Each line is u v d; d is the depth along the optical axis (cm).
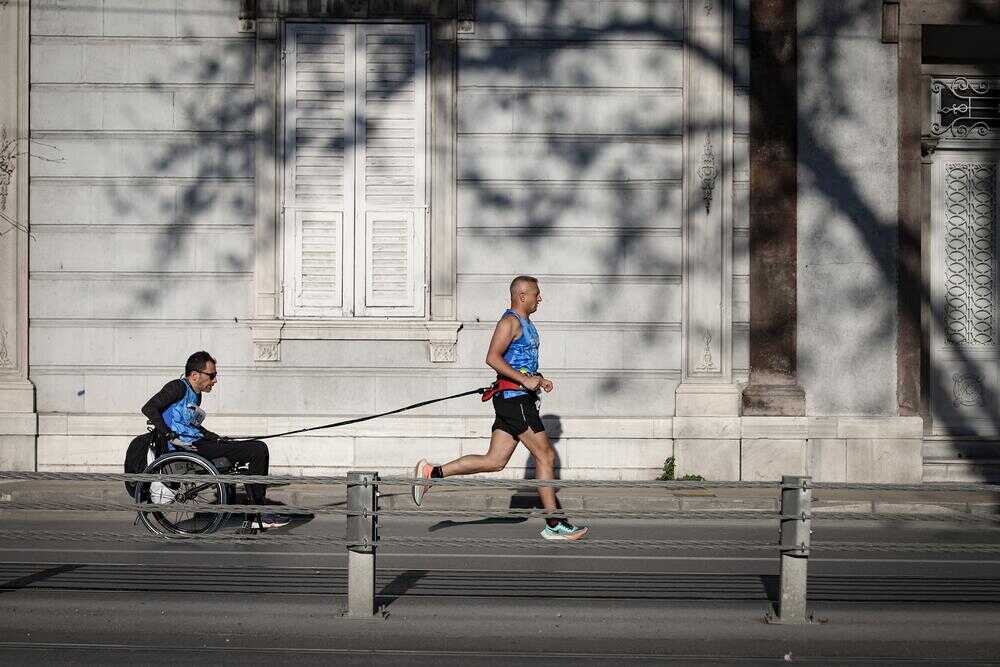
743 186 3114
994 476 3145
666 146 3127
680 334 3117
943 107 3244
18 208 3103
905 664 1369
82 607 1595
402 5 3120
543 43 3134
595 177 3133
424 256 3133
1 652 1389
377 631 1487
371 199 3127
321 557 2055
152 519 2325
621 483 1519
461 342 3120
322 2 3114
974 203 3256
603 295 3125
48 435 3084
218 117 3125
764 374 3094
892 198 3130
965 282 3250
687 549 2183
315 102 3127
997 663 1377
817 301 3116
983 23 3141
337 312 3125
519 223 3127
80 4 3114
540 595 1700
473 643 1441
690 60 3105
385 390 3116
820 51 3123
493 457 2141
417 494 2144
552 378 3120
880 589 1767
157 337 3116
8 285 3103
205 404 3114
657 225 3125
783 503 1531
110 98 3123
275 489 2861
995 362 3256
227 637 1466
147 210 3125
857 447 3078
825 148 3120
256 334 3098
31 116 3117
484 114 3131
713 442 3070
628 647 1426
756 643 1443
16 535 1598
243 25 3109
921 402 3250
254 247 3120
